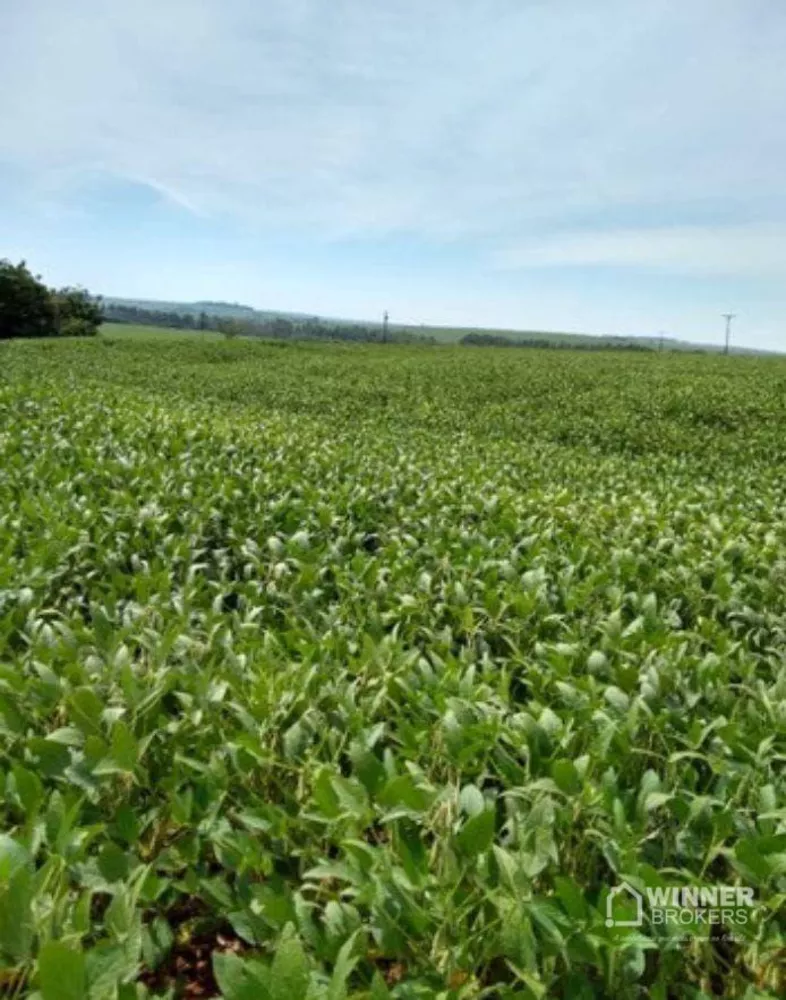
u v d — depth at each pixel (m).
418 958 1.97
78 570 4.80
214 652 3.47
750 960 2.12
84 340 54.09
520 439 18.28
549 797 2.30
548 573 4.98
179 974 2.25
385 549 5.34
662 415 22.47
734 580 5.22
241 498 6.61
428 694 3.05
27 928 1.79
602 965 1.89
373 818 2.34
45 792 2.48
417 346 65.56
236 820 2.51
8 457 7.79
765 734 2.87
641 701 2.82
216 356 46.25
